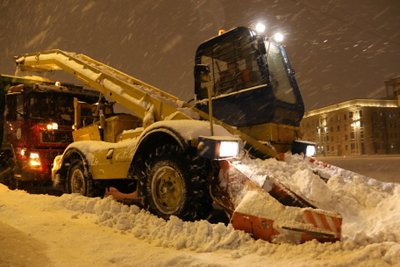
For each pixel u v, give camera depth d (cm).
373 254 326
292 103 619
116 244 411
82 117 857
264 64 569
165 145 529
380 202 460
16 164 950
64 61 869
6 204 639
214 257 365
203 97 647
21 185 962
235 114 598
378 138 6294
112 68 777
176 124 514
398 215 412
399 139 6372
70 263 349
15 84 1070
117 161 614
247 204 412
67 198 630
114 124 719
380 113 6375
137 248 396
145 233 450
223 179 465
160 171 527
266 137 566
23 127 936
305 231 369
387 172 1281
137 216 512
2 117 1039
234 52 614
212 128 485
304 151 610
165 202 520
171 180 518
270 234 385
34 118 939
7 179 1002
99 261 358
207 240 403
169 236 425
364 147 6275
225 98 612
